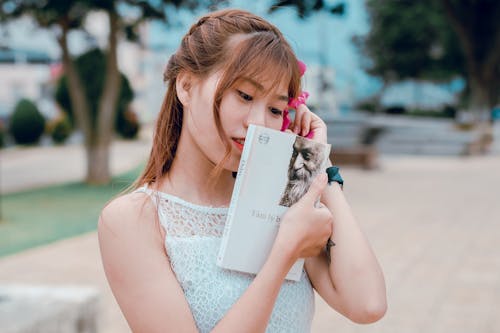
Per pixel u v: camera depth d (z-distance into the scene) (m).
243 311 1.10
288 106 1.25
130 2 9.94
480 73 22.19
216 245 1.21
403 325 4.16
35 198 10.25
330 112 23.58
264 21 1.22
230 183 1.33
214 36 1.19
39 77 27.59
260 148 1.13
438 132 21.75
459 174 14.24
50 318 3.06
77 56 15.55
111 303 4.62
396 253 6.29
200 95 1.19
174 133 1.30
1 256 6.23
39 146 21.48
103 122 11.74
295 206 1.17
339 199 1.33
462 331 4.05
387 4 28.67
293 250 1.13
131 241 1.18
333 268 1.28
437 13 26.31
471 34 21.92
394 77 34.00
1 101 26.59
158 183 1.28
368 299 1.25
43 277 5.41
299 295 1.28
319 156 1.20
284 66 1.15
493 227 7.69
